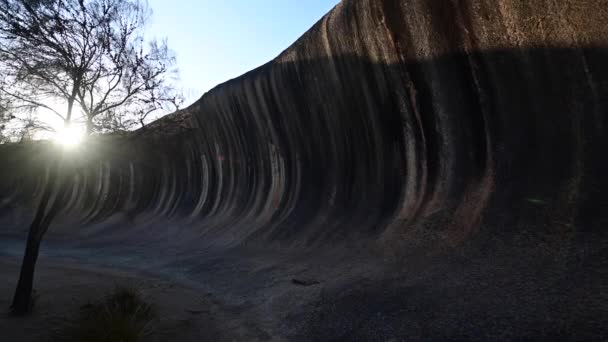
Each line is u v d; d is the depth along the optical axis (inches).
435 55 419.8
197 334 278.4
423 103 449.4
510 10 348.5
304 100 627.2
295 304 317.7
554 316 196.7
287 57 628.7
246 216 745.6
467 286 255.9
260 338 266.8
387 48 467.5
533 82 350.0
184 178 1032.8
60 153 363.6
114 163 1198.9
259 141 767.1
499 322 206.5
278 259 488.7
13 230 1157.7
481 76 386.6
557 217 287.4
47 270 536.7
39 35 352.5
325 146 615.5
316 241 506.3
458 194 393.4
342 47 526.0
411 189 459.5
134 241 850.8
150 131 432.1
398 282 297.4
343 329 252.4
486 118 391.5
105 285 428.8
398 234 398.9
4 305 332.8
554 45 328.5
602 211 268.5
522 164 350.9
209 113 875.4
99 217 1159.0
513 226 305.4
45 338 255.9
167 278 502.0
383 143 513.3
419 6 418.9
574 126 326.0
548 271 240.5
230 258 546.0
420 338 216.1
